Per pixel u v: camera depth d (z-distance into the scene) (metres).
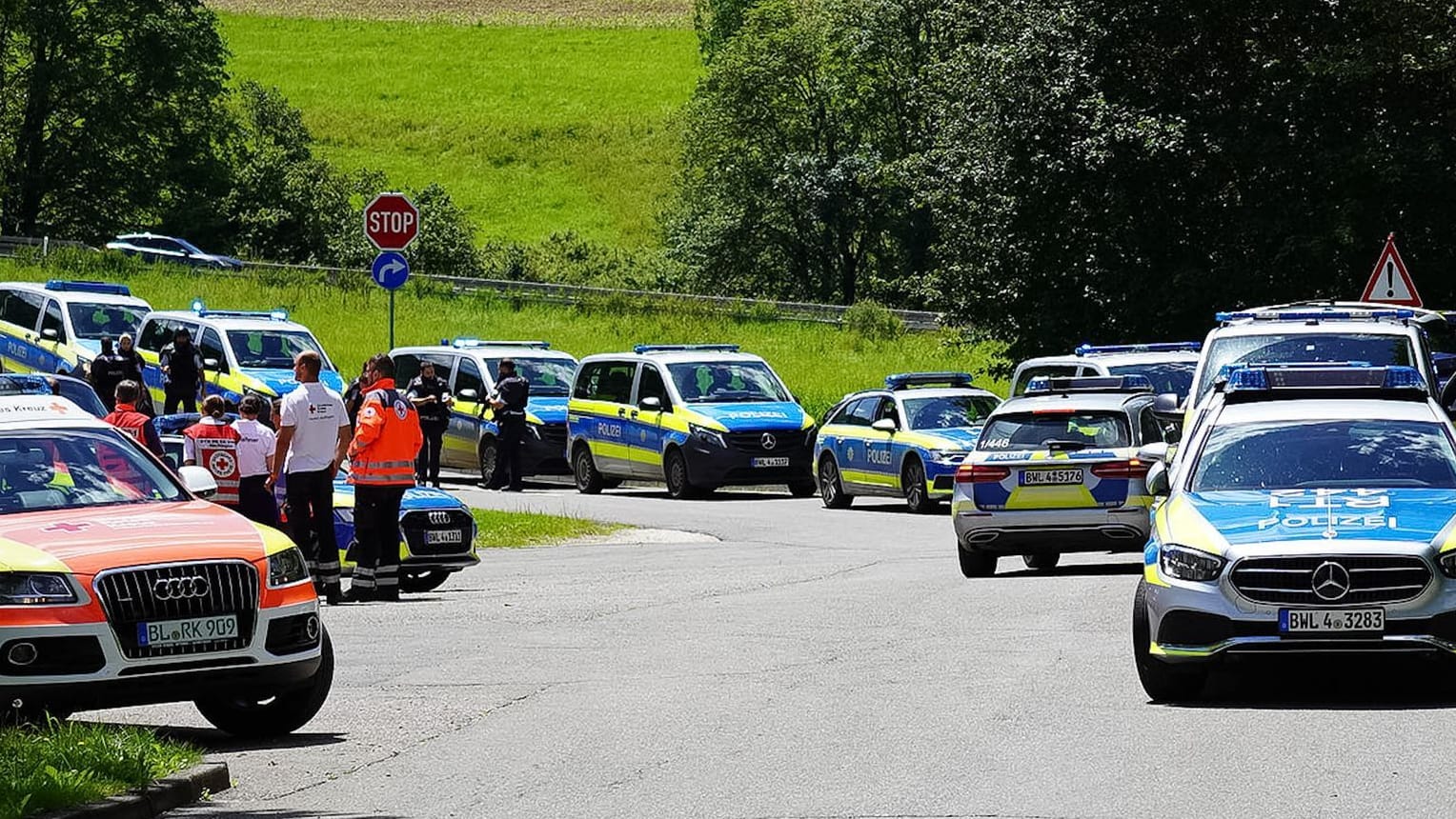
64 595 30.66
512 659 42.78
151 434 57.38
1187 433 55.94
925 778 28.05
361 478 55.50
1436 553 33.94
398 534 56.19
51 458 35.78
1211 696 35.88
